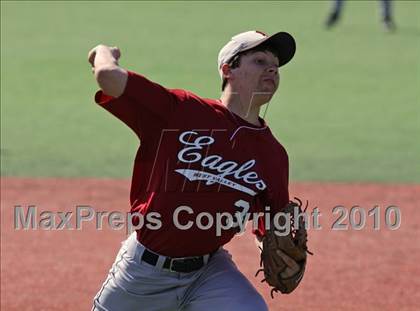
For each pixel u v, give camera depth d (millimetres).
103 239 28000
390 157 38688
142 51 63156
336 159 38375
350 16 78812
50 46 65438
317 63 60562
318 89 53344
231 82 15344
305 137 42375
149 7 83562
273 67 15195
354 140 41844
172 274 15344
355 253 26656
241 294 15180
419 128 44219
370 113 47375
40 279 24359
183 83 52844
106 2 86562
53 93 51625
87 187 33438
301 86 54062
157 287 15438
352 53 63688
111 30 71625
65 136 42156
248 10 81625
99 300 15844
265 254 15773
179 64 58812
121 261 15570
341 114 47125
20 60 60781
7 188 33125
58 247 27141
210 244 15250
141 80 14406
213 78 54438
